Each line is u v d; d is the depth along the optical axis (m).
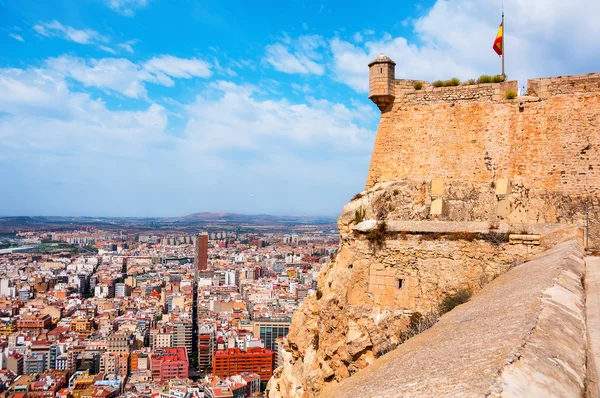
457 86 30.02
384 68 30.91
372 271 28.36
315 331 33.16
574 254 19.95
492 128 28.83
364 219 30.12
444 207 28.70
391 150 31.16
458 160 29.36
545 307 11.01
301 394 31.20
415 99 30.86
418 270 27.27
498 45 31.12
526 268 20.22
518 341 8.51
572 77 27.30
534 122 27.92
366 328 27.45
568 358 8.50
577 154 26.77
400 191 29.83
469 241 26.44
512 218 27.31
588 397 7.75
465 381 7.19
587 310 13.75
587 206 26.05
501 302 13.84
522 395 6.60
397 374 9.80
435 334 13.55
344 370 28.14
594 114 26.62
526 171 27.77
